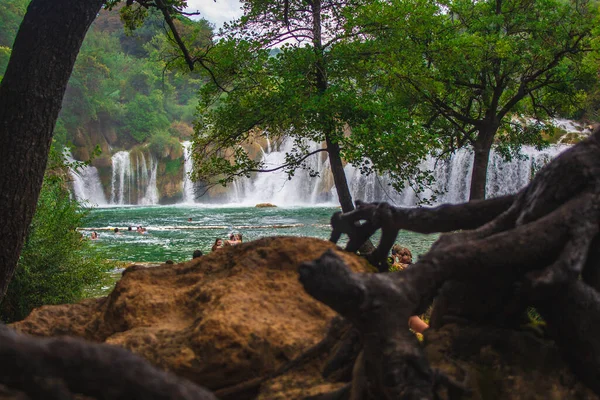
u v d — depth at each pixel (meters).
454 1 16.86
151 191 60.22
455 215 2.64
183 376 2.55
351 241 3.07
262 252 3.12
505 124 19.39
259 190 55.78
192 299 3.05
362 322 2.01
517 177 35.72
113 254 23.42
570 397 2.13
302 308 2.81
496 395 2.21
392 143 11.98
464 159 37.69
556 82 16.36
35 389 1.40
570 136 36.81
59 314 3.47
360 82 13.98
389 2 13.83
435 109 16.77
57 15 5.23
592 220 2.14
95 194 58.09
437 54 14.84
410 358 1.93
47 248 10.89
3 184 5.11
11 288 10.48
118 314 3.13
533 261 2.14
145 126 63.84
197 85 83.50
